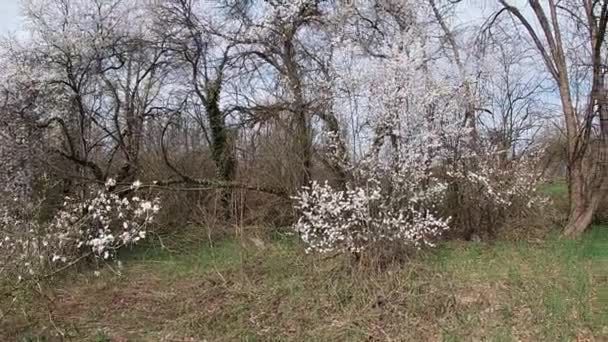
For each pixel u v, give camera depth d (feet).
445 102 38.93
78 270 37.17
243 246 39.34
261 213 45.29
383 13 45.50
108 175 46.39
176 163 51.75
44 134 44.55
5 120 41.52
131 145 48.39
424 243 35.96
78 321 29.68
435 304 28.43
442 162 40.19
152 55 51.44
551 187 60.49
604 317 26.25
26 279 30.32
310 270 33.63
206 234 44.52
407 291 29.91
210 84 51.85
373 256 32.32
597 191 44.75
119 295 33.35
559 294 28.78
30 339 27.20
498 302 28.66
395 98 35.81
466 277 31.83
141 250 43.52
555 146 55.21
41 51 44.29
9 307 29.45
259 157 47.44
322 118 40.91
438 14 48.88
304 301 29.94
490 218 41.60
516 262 34.94
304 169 42.68
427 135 35.83
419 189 36.17
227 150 49.37
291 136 44.11
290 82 44.60
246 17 51.42
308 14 47.32
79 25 45.57
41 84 43.45
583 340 24.61
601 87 44.21
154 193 46.98
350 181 35.60
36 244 31.24
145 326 28.86
